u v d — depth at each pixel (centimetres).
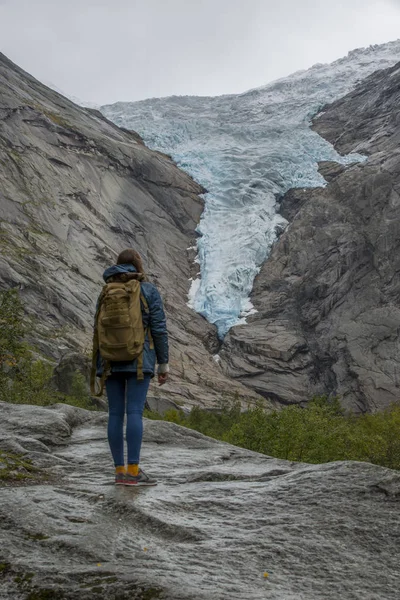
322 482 551
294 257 9444
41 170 9531
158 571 371
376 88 12494
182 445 850
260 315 8869
